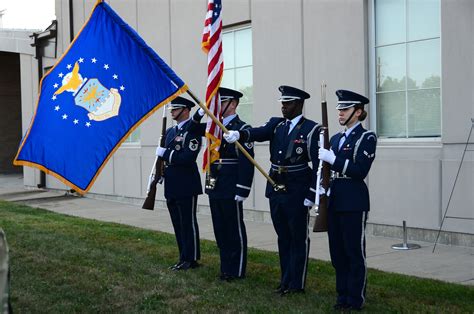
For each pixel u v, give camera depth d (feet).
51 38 54.03
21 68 58.44
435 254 24.70
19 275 22.21
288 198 18.86
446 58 25.89
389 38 28.58
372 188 28.78
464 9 25.18
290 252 19.60
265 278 21.33
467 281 20.65
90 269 22.91
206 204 38.19
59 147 17.92
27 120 58.13
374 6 28.99
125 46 18.49
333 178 17.58
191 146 22.25
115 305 18.70
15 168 87.35
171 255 25.31
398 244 26.53
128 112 18.21
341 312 17.13
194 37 39.11
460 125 25.46
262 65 34.35
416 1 27.43
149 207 22.74
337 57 30.30
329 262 23.76
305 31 31.76
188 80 39.68
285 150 18.94
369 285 19.98
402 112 28.25
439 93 26.78
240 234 21.26
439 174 26.16
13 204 45.01
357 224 17.25
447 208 25.88
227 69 37.52
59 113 18.07
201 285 20.52
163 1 41.34
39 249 26.58
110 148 17.95
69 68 18.37
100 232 31.22
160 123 42.11
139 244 27.81
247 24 35.86
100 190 48.75
